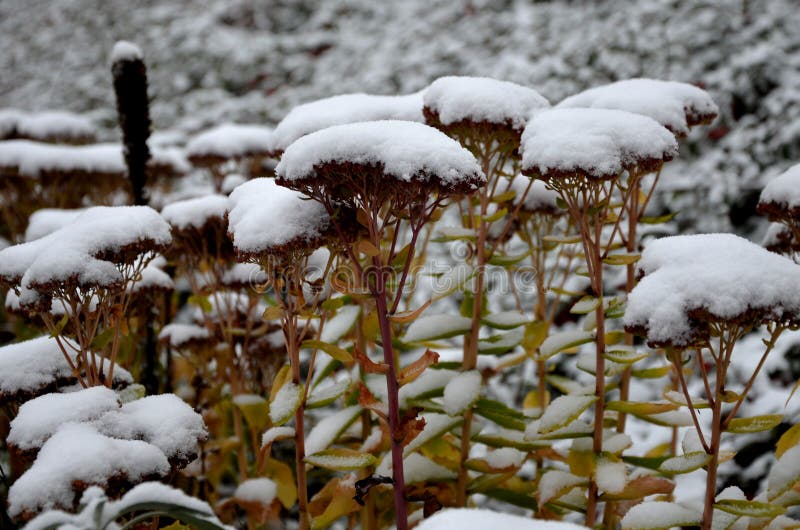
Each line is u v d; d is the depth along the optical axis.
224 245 1.12
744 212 1.65
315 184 0.88
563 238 0.98
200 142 1.46
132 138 1.13
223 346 1.15
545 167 0.91
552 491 0.98
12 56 3.94
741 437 1.21
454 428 1.07
